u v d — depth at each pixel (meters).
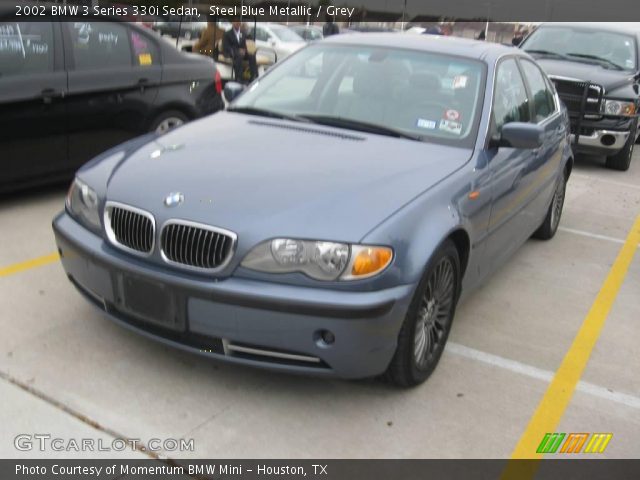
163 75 6.38
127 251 3.15
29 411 3.02
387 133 3.92
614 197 8.09
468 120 3.96
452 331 4.14
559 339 4.17
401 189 3.24
